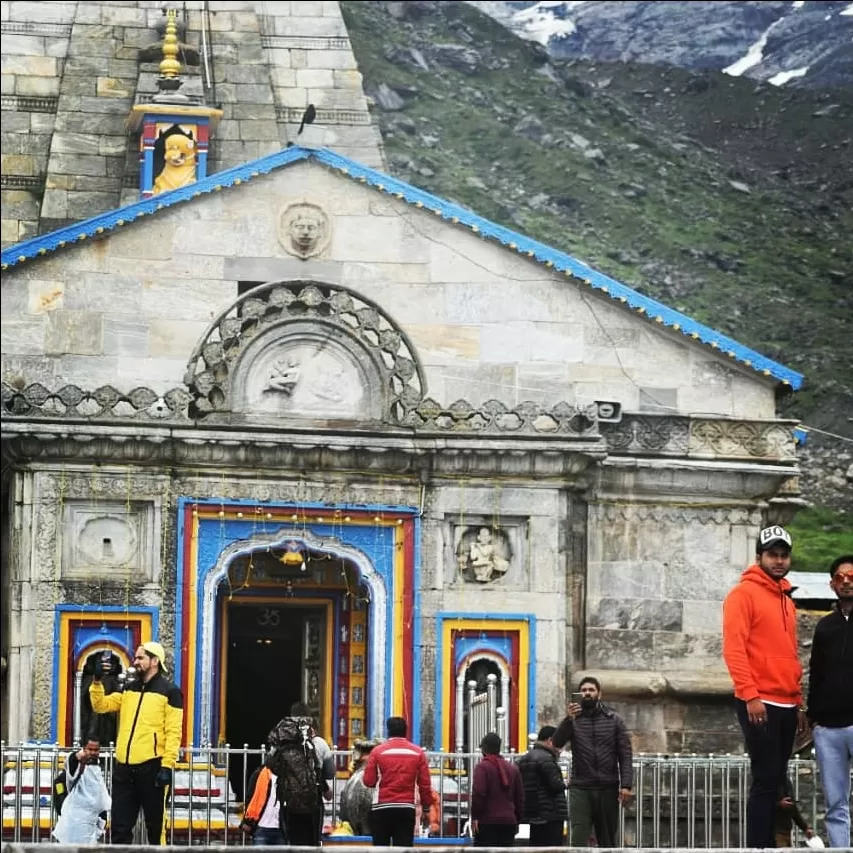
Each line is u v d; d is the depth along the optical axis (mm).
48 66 48969
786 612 19547
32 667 31984
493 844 24094
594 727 24203
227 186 34688
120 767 21844
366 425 33094
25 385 33656
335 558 33531
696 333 35156
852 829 25906
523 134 71062
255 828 24844
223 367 32875
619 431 34781
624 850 17812
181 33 49719
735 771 30047
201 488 32688
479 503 33281
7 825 27516
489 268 35094
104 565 32375
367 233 34938
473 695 32719
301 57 50062
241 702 36719
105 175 47688
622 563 34469
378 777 24203
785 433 35125
